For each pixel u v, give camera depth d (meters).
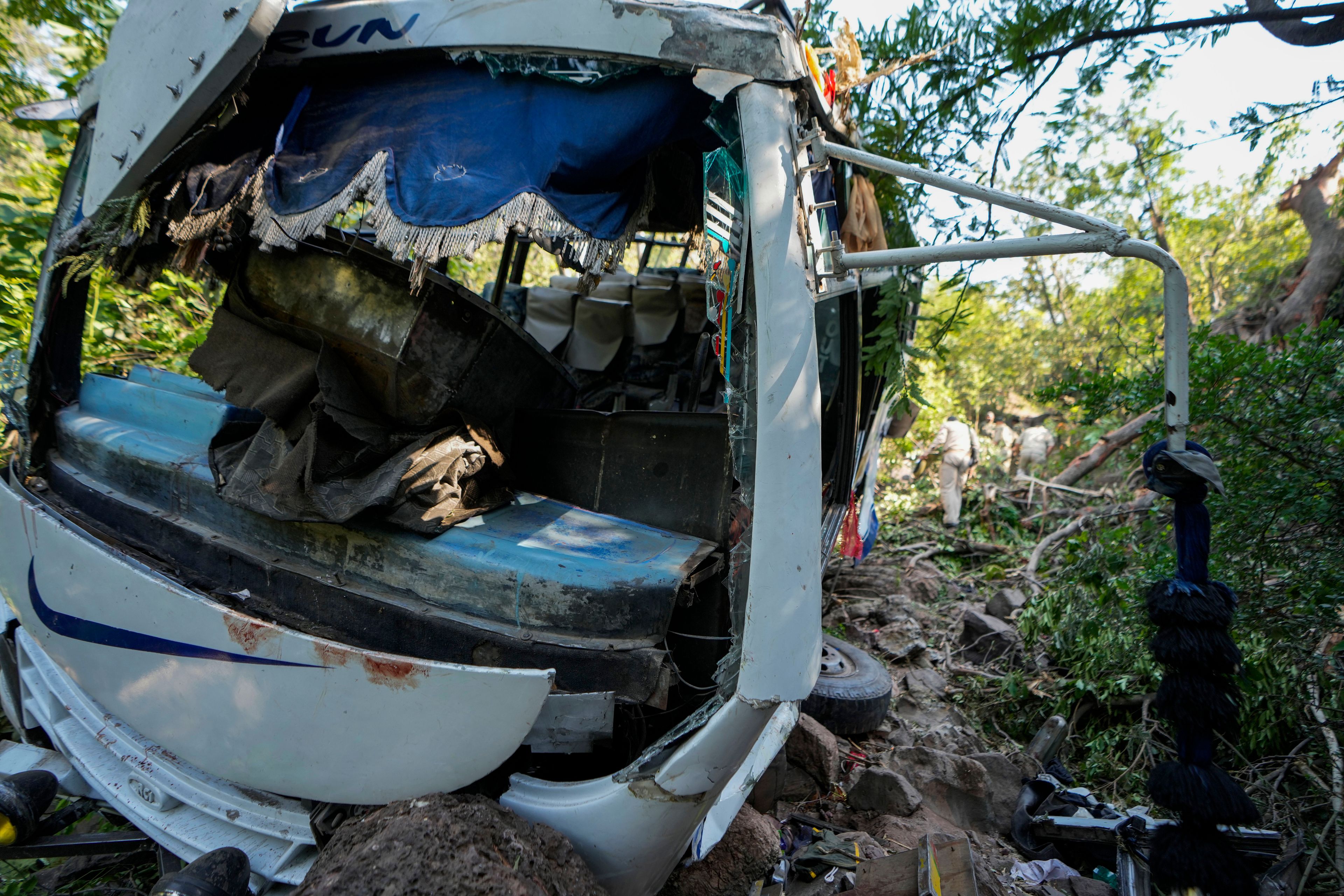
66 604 2.94
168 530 3.08
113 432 3.47
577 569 2.38
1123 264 13.13
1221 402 3.54
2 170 6.48
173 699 2.61
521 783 2.37
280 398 2.74
